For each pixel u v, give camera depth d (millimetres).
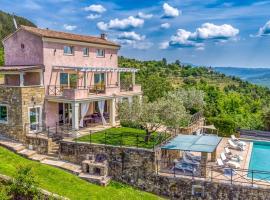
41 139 28094
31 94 30188
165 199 23297
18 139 29453
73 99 30062
